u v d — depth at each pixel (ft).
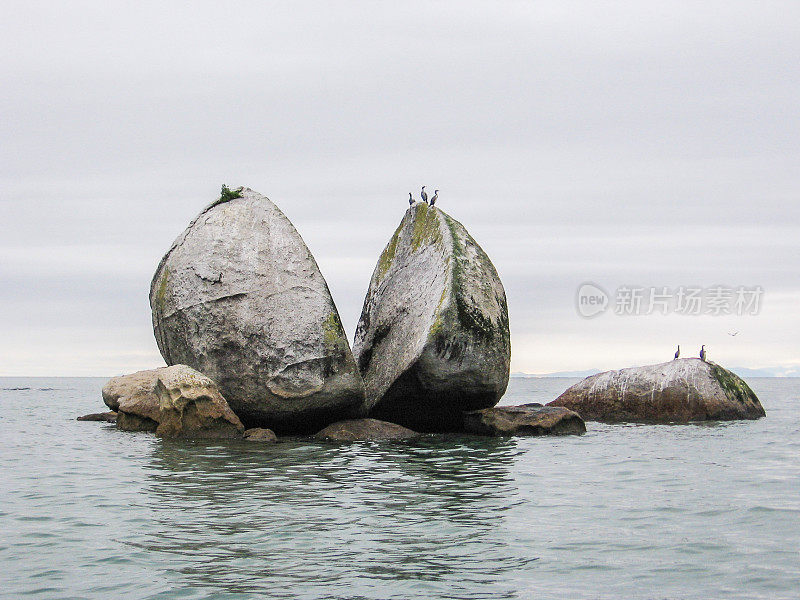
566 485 48.11
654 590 29.73
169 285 75.31
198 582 30.27
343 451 61.21
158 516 39.68
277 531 36.94
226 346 71.56
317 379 69.97
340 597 28.91
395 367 73.10
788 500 43.86
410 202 83.56
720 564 32.55
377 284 82.53
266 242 74.43
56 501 43.11
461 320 70.54
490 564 32.45
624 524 38.58
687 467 54.80
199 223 76.89
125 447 63.21
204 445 63.98
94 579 30.58
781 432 76.64
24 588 29.71
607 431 77.36
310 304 71.51
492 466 54.80
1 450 62.18
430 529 37.45
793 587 30.04
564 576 31.14
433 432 75.36
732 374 93.25
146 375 82.89
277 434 72.23
